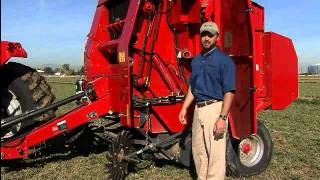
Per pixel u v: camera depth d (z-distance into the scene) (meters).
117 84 6.06
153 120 6.06
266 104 6.92
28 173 6.30
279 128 11.18
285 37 7.17
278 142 9.05
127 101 5.75
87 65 7.34
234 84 4.74
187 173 6.40
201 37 4.83
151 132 6.05
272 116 14.09
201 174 5.06
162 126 6.12
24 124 6.28
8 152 5.73
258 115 14.36
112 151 5.70
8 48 5.96
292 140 9.29
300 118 13.55
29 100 6.26
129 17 6.06
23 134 5.95
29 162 6.89
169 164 6.89
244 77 5.89
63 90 32.66
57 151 7.79
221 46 6.14
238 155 6.28
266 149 6.63
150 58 6.41
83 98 6.33
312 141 9.23
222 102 4.86
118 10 7.09
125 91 5.81
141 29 6.34
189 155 6.30
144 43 6.33
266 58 6.90
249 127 5.84
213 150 4.86
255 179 6.29
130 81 5.85
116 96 6.10
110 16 7.36
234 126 5.96
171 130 6.18
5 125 5.60
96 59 7.17
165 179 6.11
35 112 5.81
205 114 4.87
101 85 6.32
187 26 6.50
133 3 6.10
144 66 6.42
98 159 7.23
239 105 5.93
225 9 6.11
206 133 4.88
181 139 6.27
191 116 6.30
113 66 6.21
